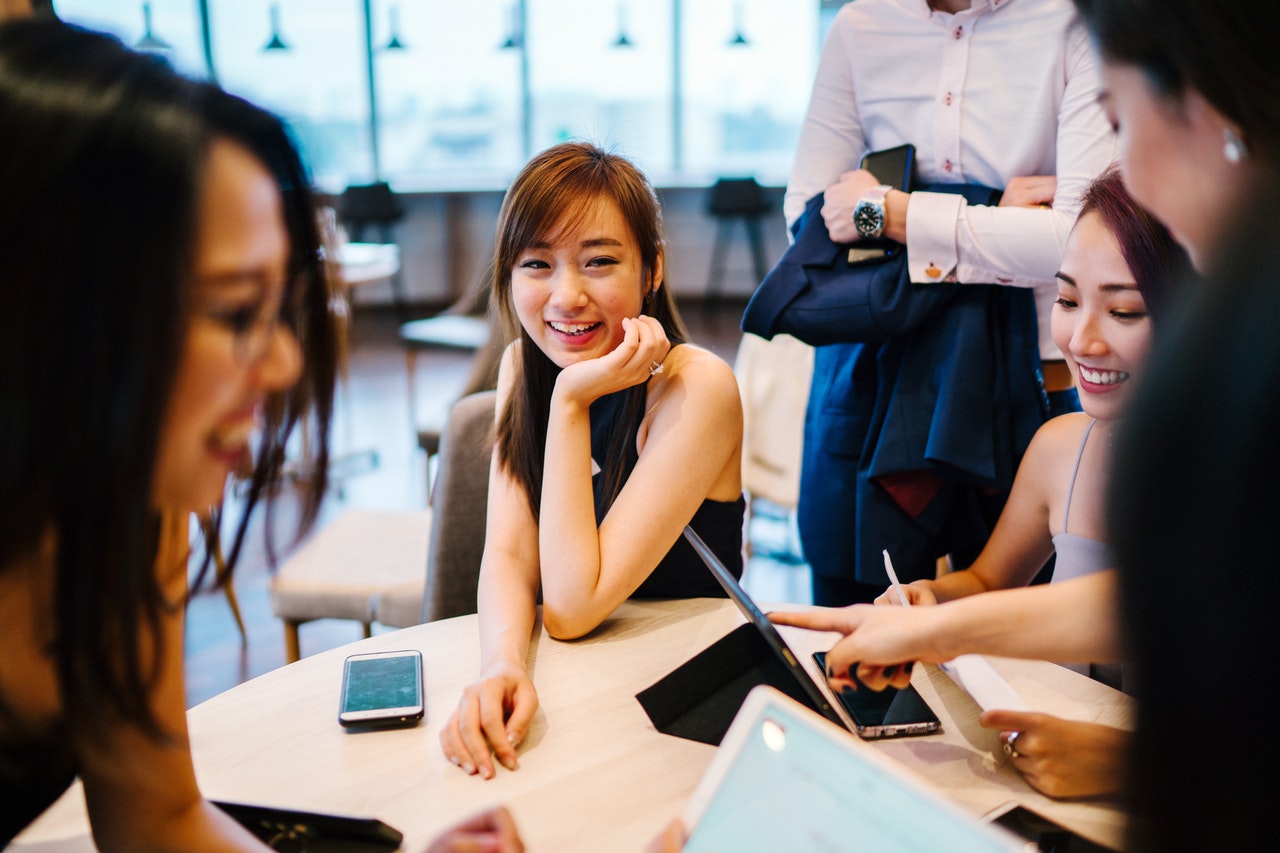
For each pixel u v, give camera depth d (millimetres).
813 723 727
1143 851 491
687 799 982
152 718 725
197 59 690
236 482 833
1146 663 474
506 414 1524
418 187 7496
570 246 1333
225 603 3152
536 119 7824
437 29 7578
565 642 1304
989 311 1643
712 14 7691
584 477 1333
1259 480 426
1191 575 449
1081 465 1375
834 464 1803
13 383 597
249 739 1099
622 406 1460
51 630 801
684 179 7688
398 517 2494
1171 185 668
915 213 1604
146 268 590
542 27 7645
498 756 1048
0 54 604
